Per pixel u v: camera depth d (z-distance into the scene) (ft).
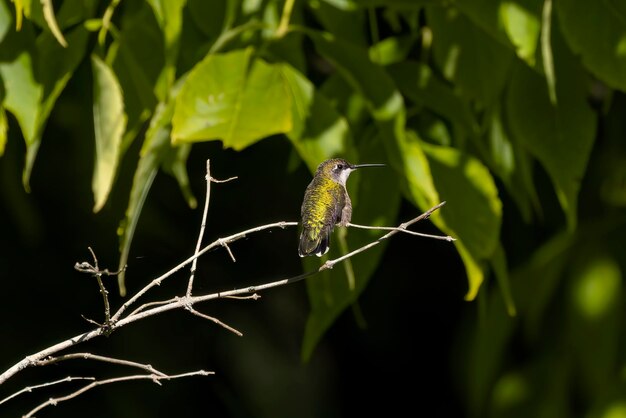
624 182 31.78
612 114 31.81
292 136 21.45
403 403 40.11
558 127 24.41
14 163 32.40
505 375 32.32
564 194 24.29
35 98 22.53
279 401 38.65
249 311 38.68
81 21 23.91
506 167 25.88
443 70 23.94
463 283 38.58
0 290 36.01
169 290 36.91
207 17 23.98
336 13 24.40
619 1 22.30
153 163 21.57
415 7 23.86
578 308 30.91
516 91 24.59
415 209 36.11
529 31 21.94
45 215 34.40
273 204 36.40
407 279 38.81
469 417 32.76
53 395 36.50
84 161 30.53
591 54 22.44
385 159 24.45
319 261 24.45
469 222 23.21
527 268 31.99
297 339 39.17
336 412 39.73
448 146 25.45
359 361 40.04
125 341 36.86
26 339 36.19
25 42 22.63
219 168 35.35
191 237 36.11
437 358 39.73
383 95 22.17
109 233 34.40
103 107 21.79
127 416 36.52
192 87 20.47
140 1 24.57
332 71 28.17
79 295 36.47
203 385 37.63
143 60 24.02
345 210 22.11
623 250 31.22
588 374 30.81
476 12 21.99
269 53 22.65
